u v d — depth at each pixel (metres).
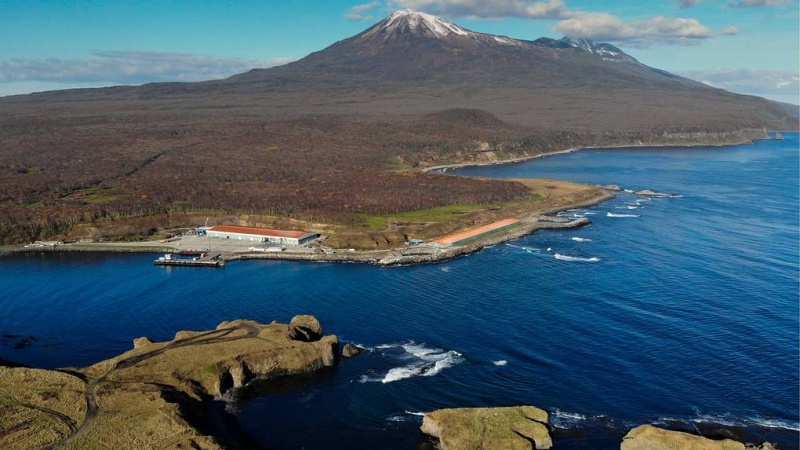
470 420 111.81
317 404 123.69
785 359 135.62
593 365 135.38
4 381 121.75
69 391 119.12
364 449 109.50
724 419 115.12
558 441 109.56
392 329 157.62
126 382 122.81
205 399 123.62
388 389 128.38
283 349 138.00
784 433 110.69
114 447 101.06
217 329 150.62
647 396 122.88
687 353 139.38
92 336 157.75
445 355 142.25
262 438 113.00
